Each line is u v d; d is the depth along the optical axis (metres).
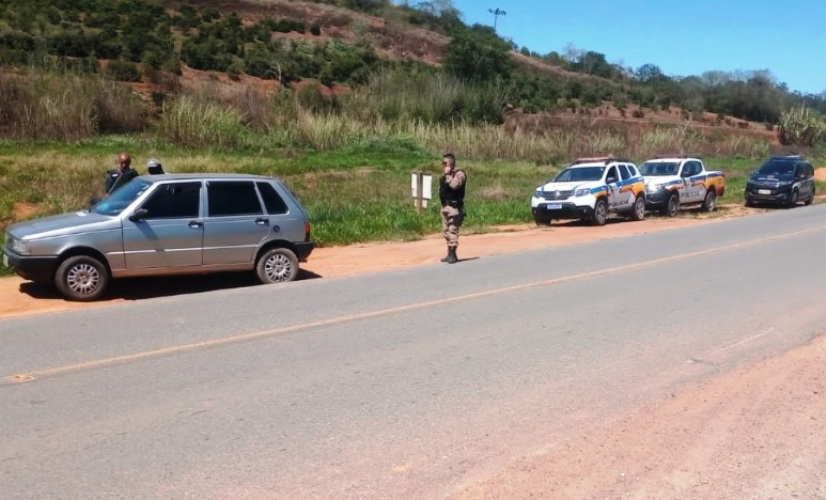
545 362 7.62
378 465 5.09
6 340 8.37
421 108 45.84
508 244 18.17
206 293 11.36
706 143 57.84
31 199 19.12
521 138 42.78
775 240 18.27
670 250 16.55
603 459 5.23
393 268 14.22
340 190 25.38
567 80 90.75
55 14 55.75
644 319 9.62
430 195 20.75
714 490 4.78
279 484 4.78
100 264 11.02
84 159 24.98
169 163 26.11
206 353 7.83
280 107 38.75
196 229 11.63
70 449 5.31
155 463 5.08
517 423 5.90
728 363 7.62
